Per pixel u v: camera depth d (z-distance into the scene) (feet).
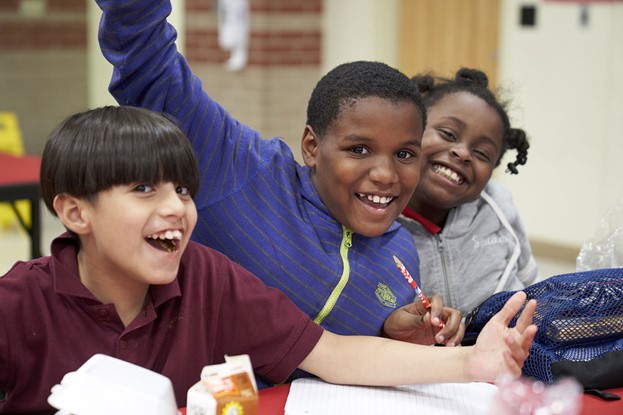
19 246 19.44
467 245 7.16
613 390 5.38
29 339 4.74
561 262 18.67
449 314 5.78
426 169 6.93
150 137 4.65
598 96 17.75
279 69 21.42
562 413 4.69
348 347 5.36
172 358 5.00
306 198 5.87
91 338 4.84
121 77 5.58
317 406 4.95
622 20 17.21
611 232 6.79
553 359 5.39
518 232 7.63
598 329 5.50
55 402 4.07
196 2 22.36
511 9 18.92
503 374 4.78
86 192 4.61
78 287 4.78
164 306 5.02
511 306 4.97
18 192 11.71
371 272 5.90
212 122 5.78
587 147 18.03
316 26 21.85
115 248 4.65
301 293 5.73
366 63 5.69
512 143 7.44
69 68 28.81
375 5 21.21
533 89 18.72
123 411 4.06
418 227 7.07
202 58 22.49
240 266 5.46
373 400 5.09
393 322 5.81
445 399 5.15
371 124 5.41
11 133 20.26
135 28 5.38
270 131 21.50
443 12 20.63
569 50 18.07
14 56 27.94
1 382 4.77
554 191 18.69
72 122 4.76
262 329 5.29
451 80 7.21
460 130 6.86
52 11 28.17
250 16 21.22
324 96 5.63
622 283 5.59
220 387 4.22
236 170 5.81
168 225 4.64
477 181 6.96
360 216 5.63
